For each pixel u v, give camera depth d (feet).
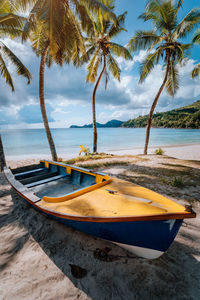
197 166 27.63
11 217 12.43
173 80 39.75
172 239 6.91
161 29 34.94
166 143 102.58
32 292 6.37
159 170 25.17
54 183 16.01
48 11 18.89
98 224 7.61
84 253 8.48
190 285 6.58
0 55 28.19
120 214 7.20
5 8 25.03
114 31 39.19
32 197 10.18
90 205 8.43
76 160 36.78
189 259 7.93
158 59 37.42
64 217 7.92
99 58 43.34
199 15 30.07
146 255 7.69
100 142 113.09
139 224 6.89
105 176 13.06
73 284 6.70
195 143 98.94
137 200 8.39
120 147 87.04
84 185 15.11
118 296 6.18
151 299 6.06
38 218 12.09
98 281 6.82
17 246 9.14
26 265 7.74
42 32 22.30
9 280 6.91
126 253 8.48
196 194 15.79
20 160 44.83
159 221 6.71
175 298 6.08
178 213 6.48
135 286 6.58
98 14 22.44
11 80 30.78
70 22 23.16
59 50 23.54
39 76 26.84
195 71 39.99
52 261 7.97
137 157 38.50
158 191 16.85
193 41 34.17
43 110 28.78
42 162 21.71
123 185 11.16
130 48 37.52
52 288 6.54
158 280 6.84
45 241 9.51
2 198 16.30
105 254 8.40
